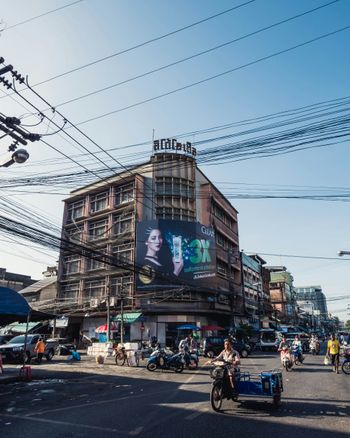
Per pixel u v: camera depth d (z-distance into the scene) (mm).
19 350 21766
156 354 17703
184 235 37156
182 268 36000
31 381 13867
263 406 8484
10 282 53500
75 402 9328
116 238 39438
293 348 20203
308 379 13656
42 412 8078
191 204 39906
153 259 35781
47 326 38156
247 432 6293
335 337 16516
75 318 40094
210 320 39375
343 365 15562
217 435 6105
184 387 11969
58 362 22922
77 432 6324
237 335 39469
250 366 19047
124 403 9086
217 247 43719
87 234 42719
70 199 46656
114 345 27156
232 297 38312
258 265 62844
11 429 6590
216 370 8453
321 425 6758
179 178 39875
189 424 6844
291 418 7320
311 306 122500
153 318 35281
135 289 35719
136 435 6109
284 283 83188
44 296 45281
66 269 43469
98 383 13180
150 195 38938
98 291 39312
